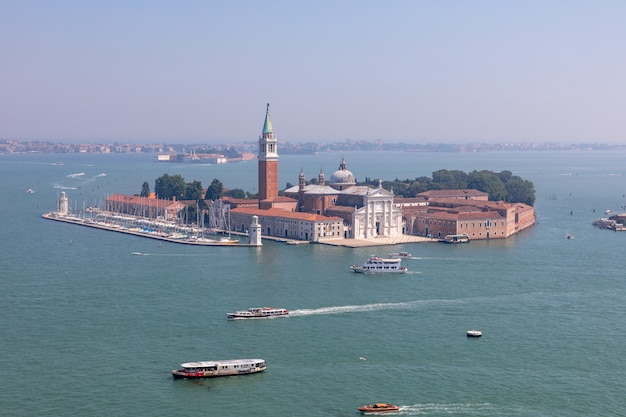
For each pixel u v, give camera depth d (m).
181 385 195.88
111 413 178.75
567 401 187.62
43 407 181.62
